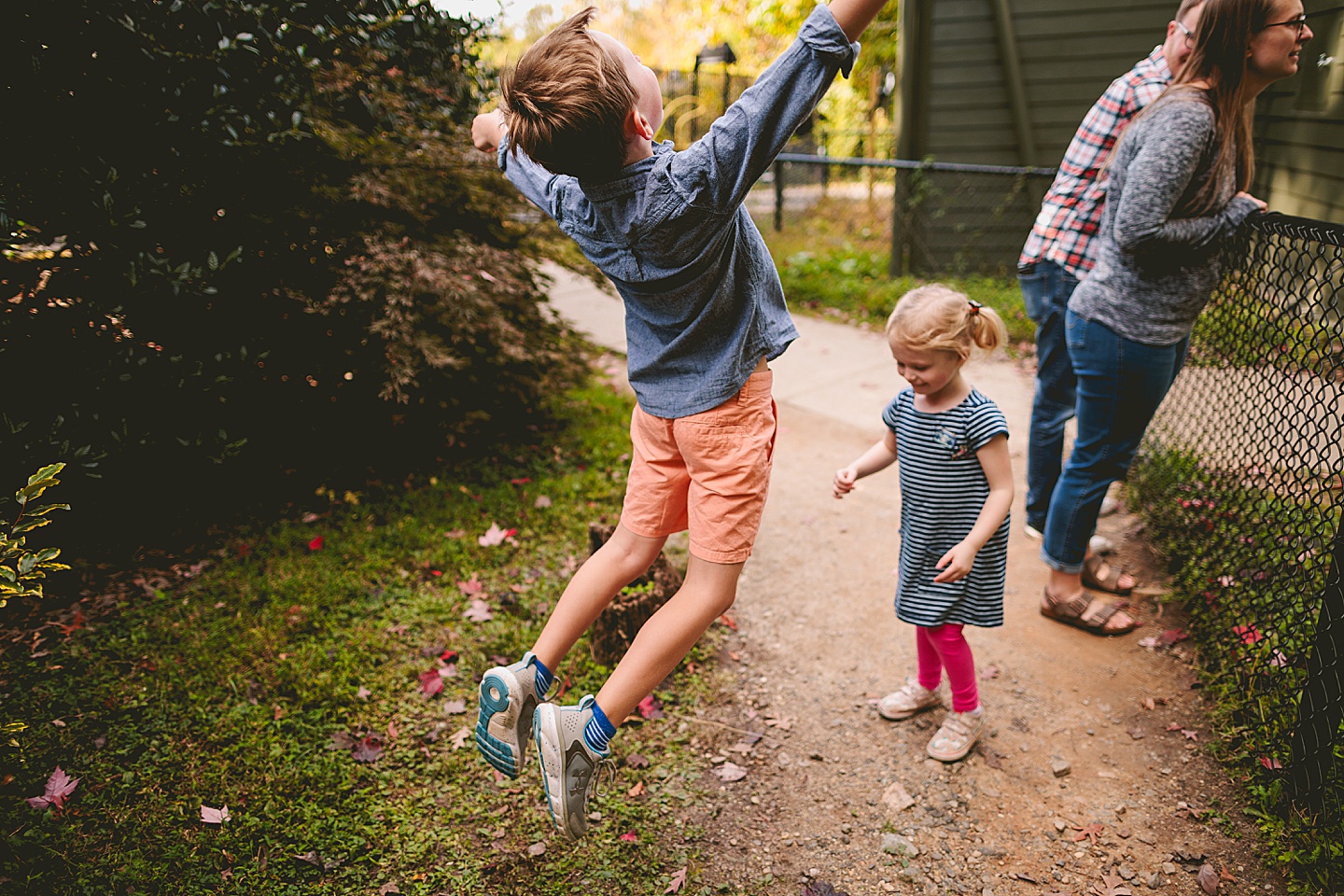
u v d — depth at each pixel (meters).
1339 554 2.11
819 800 2.45
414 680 2.84
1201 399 3.46
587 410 4.89
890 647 3.11
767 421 1.92
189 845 2.19
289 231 3.56
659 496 2.00
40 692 2.66
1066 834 2.31
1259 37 2.42
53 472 1.79
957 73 7.58
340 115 3.82
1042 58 7.36
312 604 3.15
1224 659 2.77
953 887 2.17
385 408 4.09
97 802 2.29
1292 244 2.61
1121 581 3.30
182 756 2.47
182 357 3.18
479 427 4.45
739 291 1.83
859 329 6.95
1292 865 2.11
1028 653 3.04
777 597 3.41
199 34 3.24
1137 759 2.55
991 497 2.35
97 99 3.04
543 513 3.82
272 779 2.40
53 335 3.01
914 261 8.07
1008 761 2.57
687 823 2.36
